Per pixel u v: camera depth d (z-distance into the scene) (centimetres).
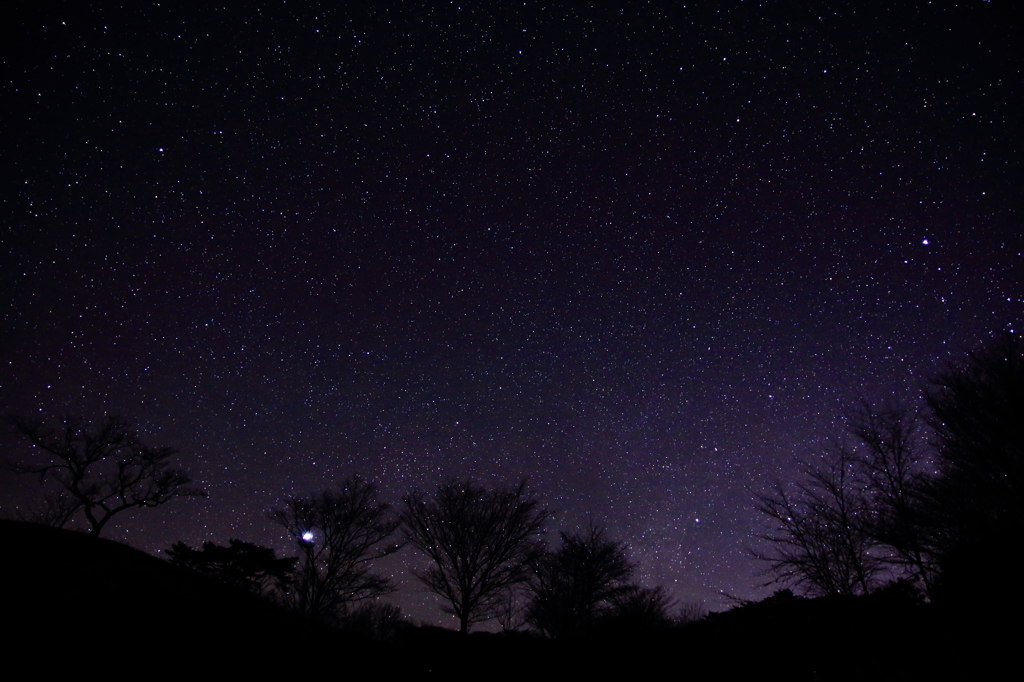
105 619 1420
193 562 2214
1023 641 977
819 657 1327
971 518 1170
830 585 1435
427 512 2603
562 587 2625
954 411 1238
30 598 1414
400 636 2330
